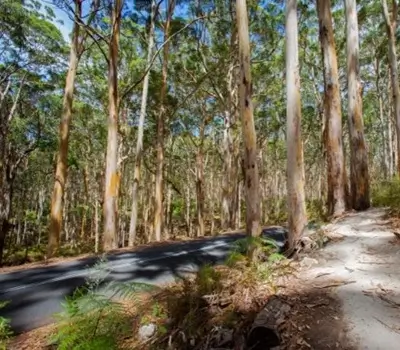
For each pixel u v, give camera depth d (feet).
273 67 77.15
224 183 79.00
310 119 92.12
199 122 89.04
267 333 10.08
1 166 63.26
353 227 20.34
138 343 12.59
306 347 9.21
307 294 11.98
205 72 71.46
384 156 84.89
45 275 24.98
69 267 27.91
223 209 79.00
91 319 11.28
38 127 62.85
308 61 79.61
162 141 61.36
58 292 20.24
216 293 13.24
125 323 11.87
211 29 68.74
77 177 127.75
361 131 29.84
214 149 106.93
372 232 18.75
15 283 22.97
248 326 10.89
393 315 10.05
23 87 64.95
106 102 73.87
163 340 12.26
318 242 17.80
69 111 44.47
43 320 16.24
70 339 10.37
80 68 68.33
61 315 12.44
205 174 125.18
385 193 29.09
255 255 17.02
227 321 11.38
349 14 31.35
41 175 108.99
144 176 113.39
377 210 25.23
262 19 64.39
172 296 14.96
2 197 60.49
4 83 64.64
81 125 82.64
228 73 71.77
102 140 85.81
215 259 27.81
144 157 88.94
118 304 11.66
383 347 8.71
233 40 66.28
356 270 13.83
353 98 30.48
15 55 58.39
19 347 13.56
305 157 113.70
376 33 73.97
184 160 107.65
